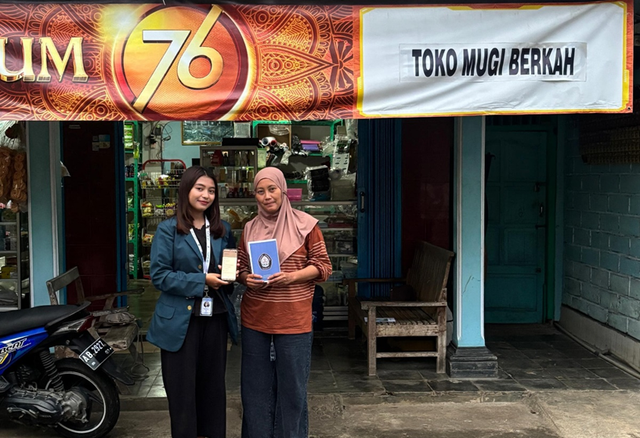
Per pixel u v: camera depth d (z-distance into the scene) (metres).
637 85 4.95
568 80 3.61
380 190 6.03
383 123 5.98
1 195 4.26
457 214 4.97
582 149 5.88
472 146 4.89
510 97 3.60
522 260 6.52
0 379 3.78
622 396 4.58
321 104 3.54
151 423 4.26
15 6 3.37
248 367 3.46
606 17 3.60
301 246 3.42
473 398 4.58
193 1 3.44
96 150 5.84
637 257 5.09
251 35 3.48
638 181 5.07
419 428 4.15
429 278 5.29
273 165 6.61
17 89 3.40
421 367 5.20
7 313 3.83
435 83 3.57
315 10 3.50
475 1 3.55
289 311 3.36
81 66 3.41
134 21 3.42
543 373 5.07
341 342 5.97
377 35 3.53
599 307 5.71
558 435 4.02
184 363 3.38
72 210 5.86
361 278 6.02
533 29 3.58
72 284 5.91
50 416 3.71
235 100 3.50
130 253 9.30
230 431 4.13
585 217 5.97
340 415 4.36
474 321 4.98
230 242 3.57
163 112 3.47
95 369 3.76
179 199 3.45
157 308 3.43
